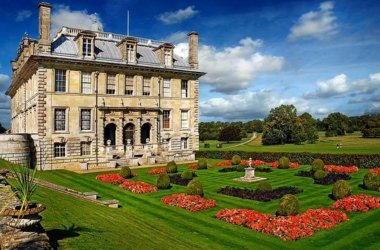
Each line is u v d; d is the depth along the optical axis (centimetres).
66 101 5072
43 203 1972
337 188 2759
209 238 1939
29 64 5191
